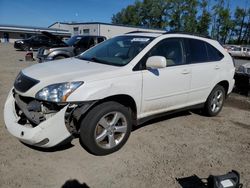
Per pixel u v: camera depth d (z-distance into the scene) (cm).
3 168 350
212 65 546
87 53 507
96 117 372
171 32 493
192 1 6369
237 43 7238
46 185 324
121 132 408
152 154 409
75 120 367
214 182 302
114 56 452
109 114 387
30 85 364
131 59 423
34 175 341
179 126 529
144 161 388
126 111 404
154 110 457
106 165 372
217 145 457
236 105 718
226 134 506
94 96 362
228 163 400
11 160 369
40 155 387
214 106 588
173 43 483
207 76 537
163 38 467
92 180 339
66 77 366
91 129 371
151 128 508
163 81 450
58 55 1171
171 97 474
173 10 6762
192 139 473
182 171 369
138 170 365
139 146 432
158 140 459
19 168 353
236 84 832
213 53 564
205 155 418
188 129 516
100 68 403
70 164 370
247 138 494
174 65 474
